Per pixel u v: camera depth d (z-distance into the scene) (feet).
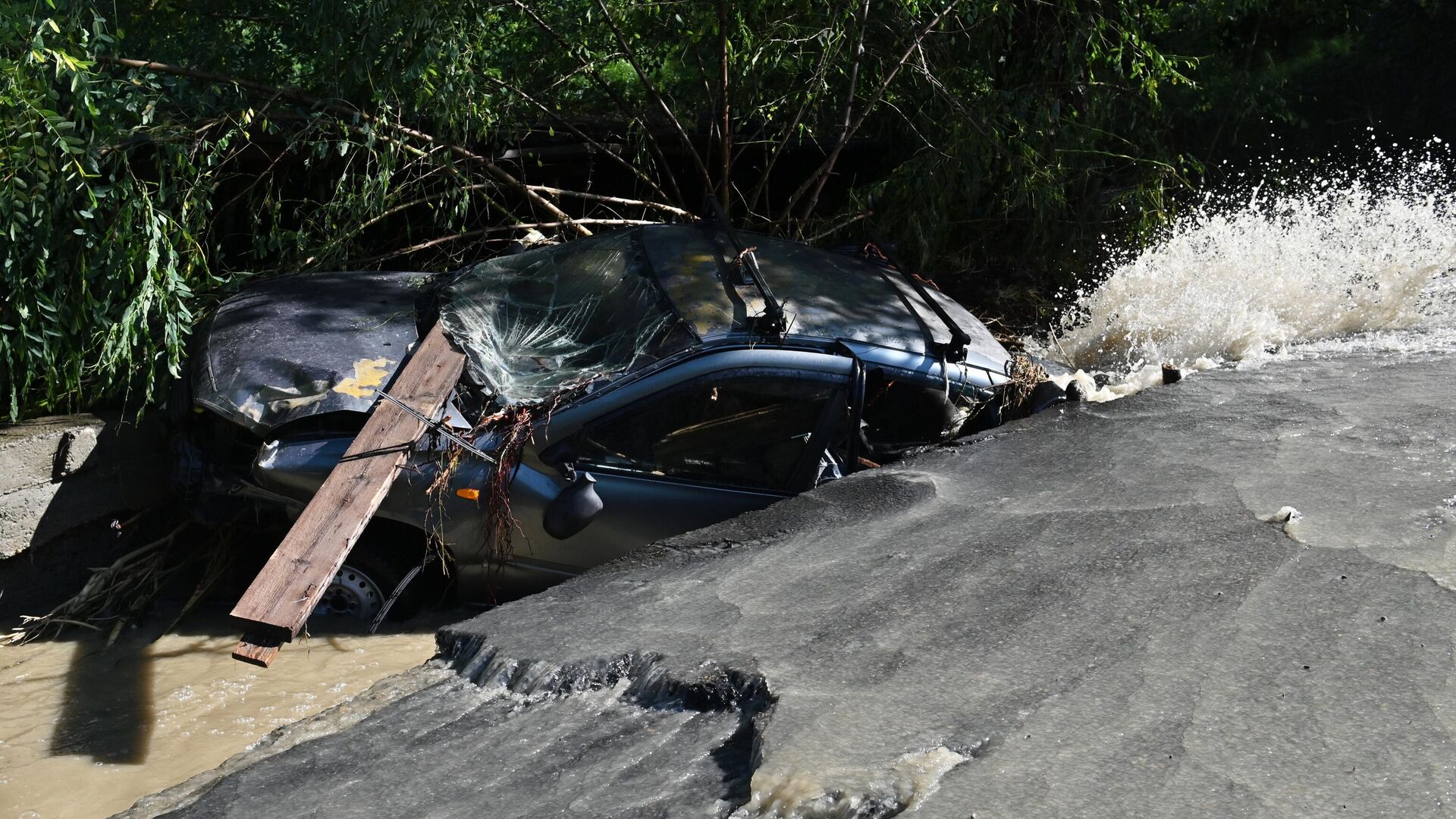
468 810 7.41
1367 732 7.02
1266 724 7.22
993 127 30.76
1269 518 11.02
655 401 16.90
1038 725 7.47
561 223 27.07
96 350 19.38
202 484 16.83
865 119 32.32
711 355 17.17
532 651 9.63
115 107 20.03
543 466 16.52
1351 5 44.80
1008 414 18.29
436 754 8.29
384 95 23.48
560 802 7.36
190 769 13.03
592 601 11.03
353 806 7.61
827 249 21.77
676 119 30.09
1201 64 41.14
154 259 18.39
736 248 19.16
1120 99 33.73
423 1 22.74
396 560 16.96
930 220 31.01
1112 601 9.44
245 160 25.43
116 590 17.58
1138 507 11.93
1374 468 12.40
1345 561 9.71
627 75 32.07
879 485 14.06
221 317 19.19
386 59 23.35
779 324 17.49
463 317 18.78
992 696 7.93
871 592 10.31
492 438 16.43
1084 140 31.81
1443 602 8.71
